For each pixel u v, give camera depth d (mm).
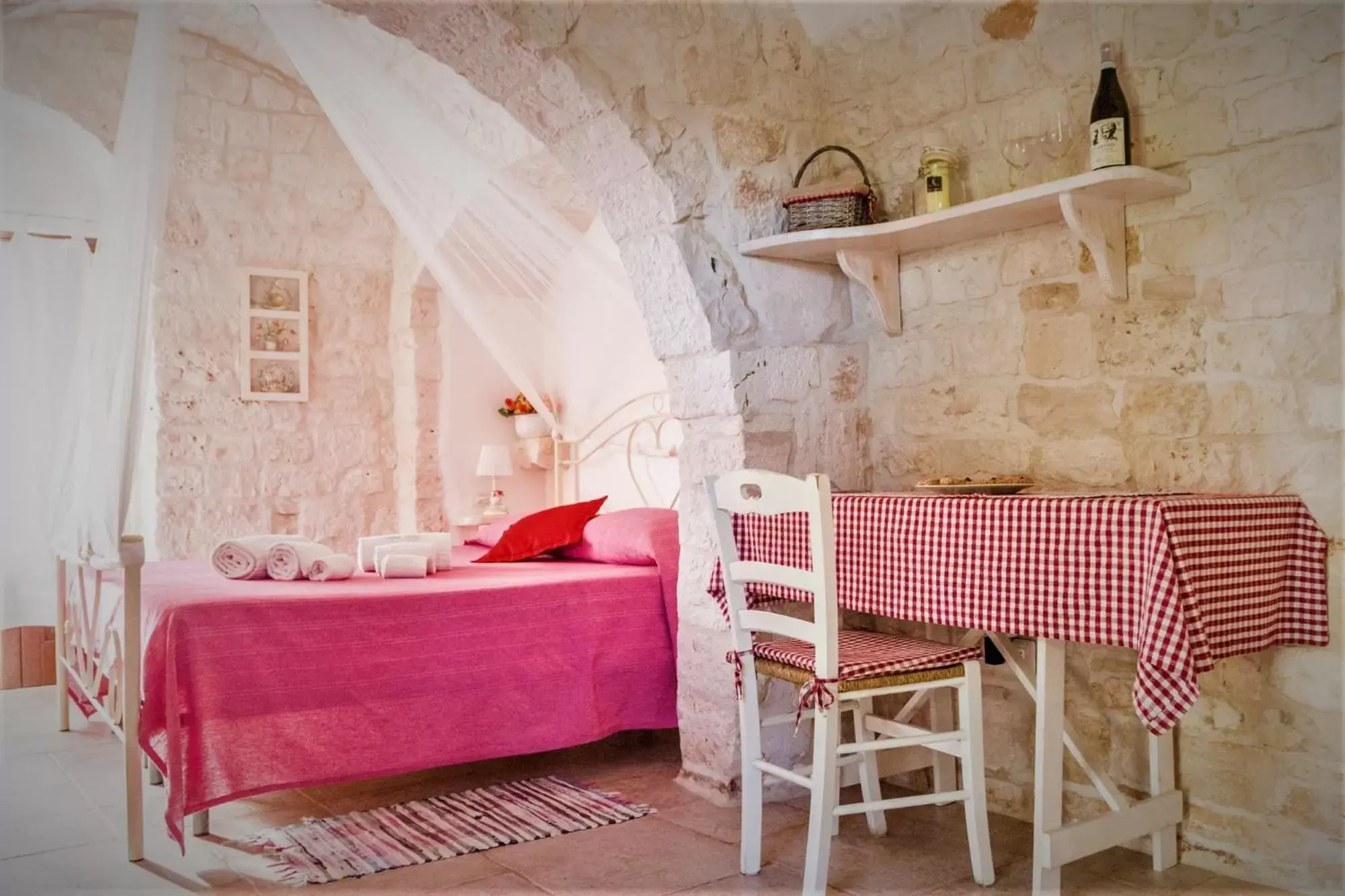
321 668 2980
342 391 5766
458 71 3066
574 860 2723
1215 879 2547
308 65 3447
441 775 3537
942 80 3252
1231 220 2605
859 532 2678
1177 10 2695
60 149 5008
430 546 3752
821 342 3457
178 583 3398
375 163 3744
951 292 3258
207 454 5363
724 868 2662
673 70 3174
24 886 2592
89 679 3570
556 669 3371
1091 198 2717
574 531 4184
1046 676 2350
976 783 2539
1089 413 2908
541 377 5137
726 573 2664
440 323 5801
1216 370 2639
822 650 2375
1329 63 2428
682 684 3377
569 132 3221
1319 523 2449
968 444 3215
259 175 5508
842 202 3201
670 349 3318
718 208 3252
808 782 2453
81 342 3266
